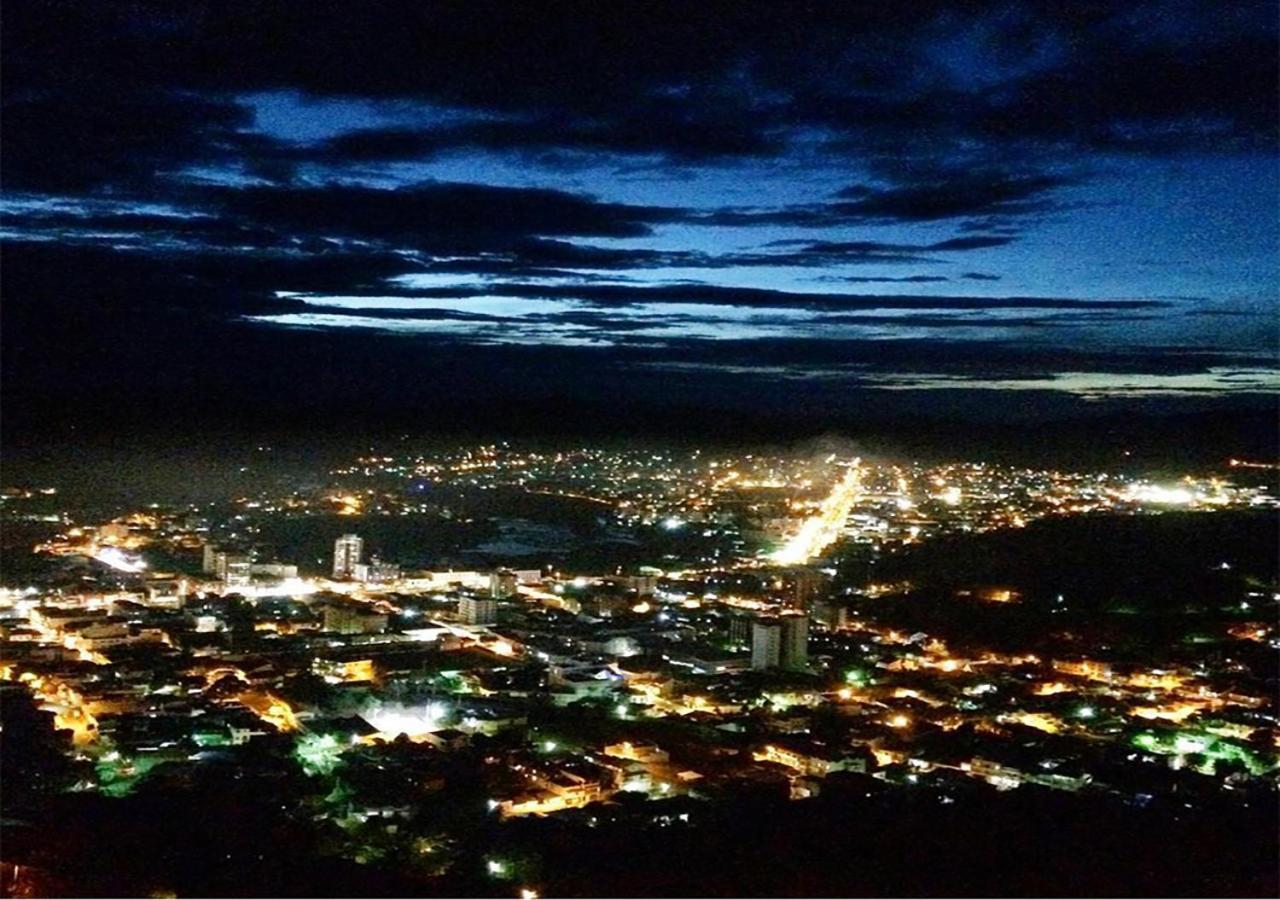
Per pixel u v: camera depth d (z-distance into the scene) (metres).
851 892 61.62
